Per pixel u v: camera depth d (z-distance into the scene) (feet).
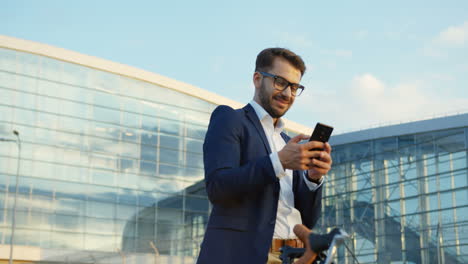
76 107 111.45
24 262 99.86
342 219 115.34
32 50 110.01
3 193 102.27
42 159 106.42
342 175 117.39
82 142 110.32
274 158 7.73
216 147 8.25
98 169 110.22
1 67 108.17
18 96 107.86
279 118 9.27
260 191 8.20
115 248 107.55
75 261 102.47
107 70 114.62
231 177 7.79
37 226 102.58
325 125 7.90
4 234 100.27
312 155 7.77
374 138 114.42
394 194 110.73
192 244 114.62
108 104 114.01
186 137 119.44
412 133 110.32
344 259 112.68
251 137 8.52
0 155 104.06
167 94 119.44
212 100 122.62
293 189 9.14
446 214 104.22
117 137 113.39
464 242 101.30
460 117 106.42
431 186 107.04
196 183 118.42
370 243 111.14
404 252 107.24
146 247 110.42
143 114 116.67
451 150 106.22
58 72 111.65
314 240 6.54
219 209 8.18
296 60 8.95
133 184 112.47
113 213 109.19
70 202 106.42
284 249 7.47
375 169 113.70
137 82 117.29
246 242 7.99
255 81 9.12
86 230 106.22
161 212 113.50
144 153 114.83
